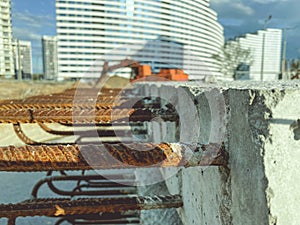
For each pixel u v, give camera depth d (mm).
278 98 1305
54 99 4523
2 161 1511
